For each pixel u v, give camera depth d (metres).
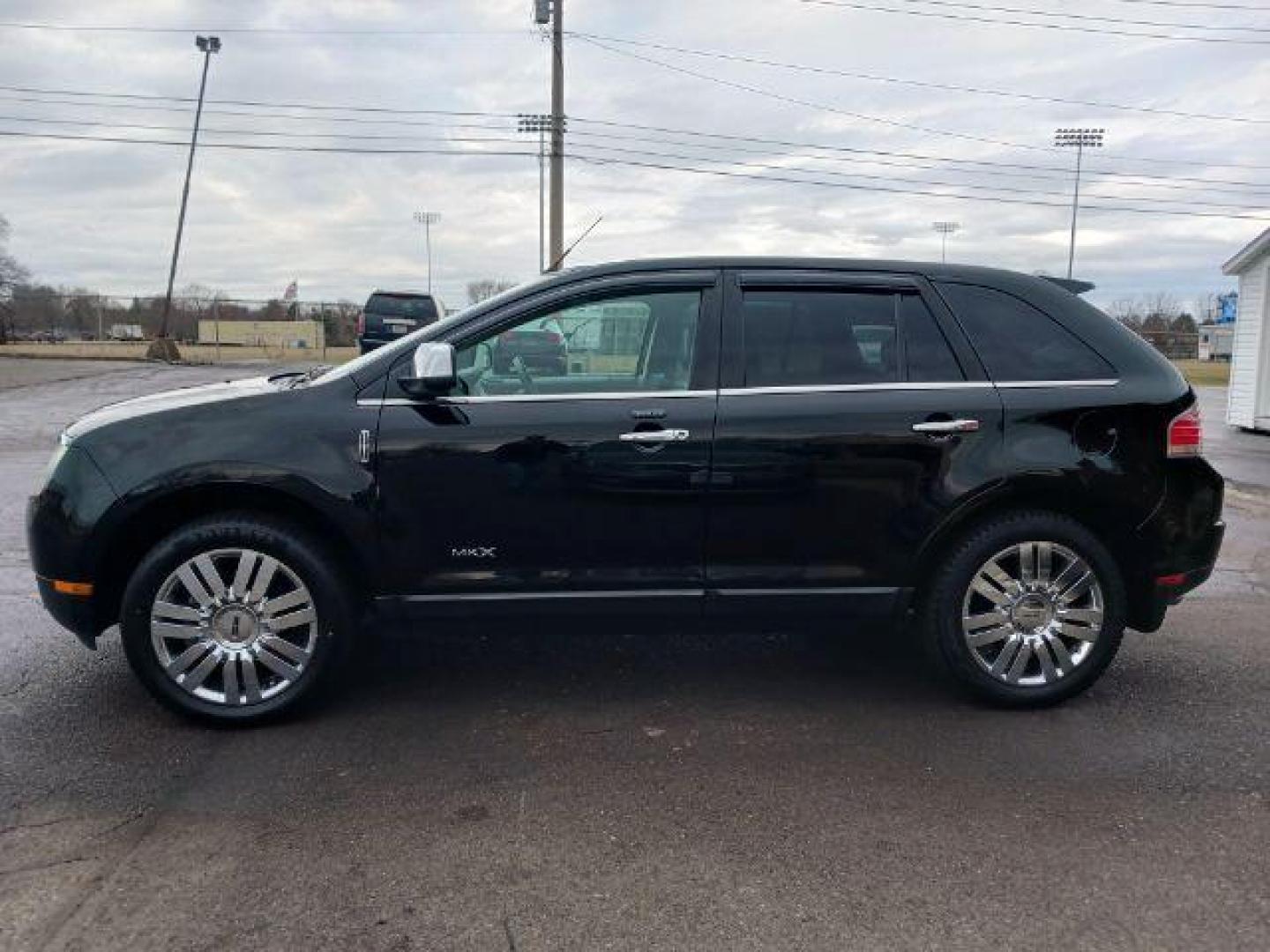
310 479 3.92
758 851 3.15
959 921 2.79
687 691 4.53
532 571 4.08
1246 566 7.04
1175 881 3.00
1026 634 4.26
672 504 4.05
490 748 3.90
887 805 3.46
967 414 4.12
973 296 4.30
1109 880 3.00
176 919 2.77
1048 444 4.14
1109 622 4.27
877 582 4.17
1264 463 12.35
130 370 26.59
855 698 4.45
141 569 3.94
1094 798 3.52
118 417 4.07
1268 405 15.84
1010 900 2.89
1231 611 5.86
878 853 3.14
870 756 3.84
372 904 2.85
